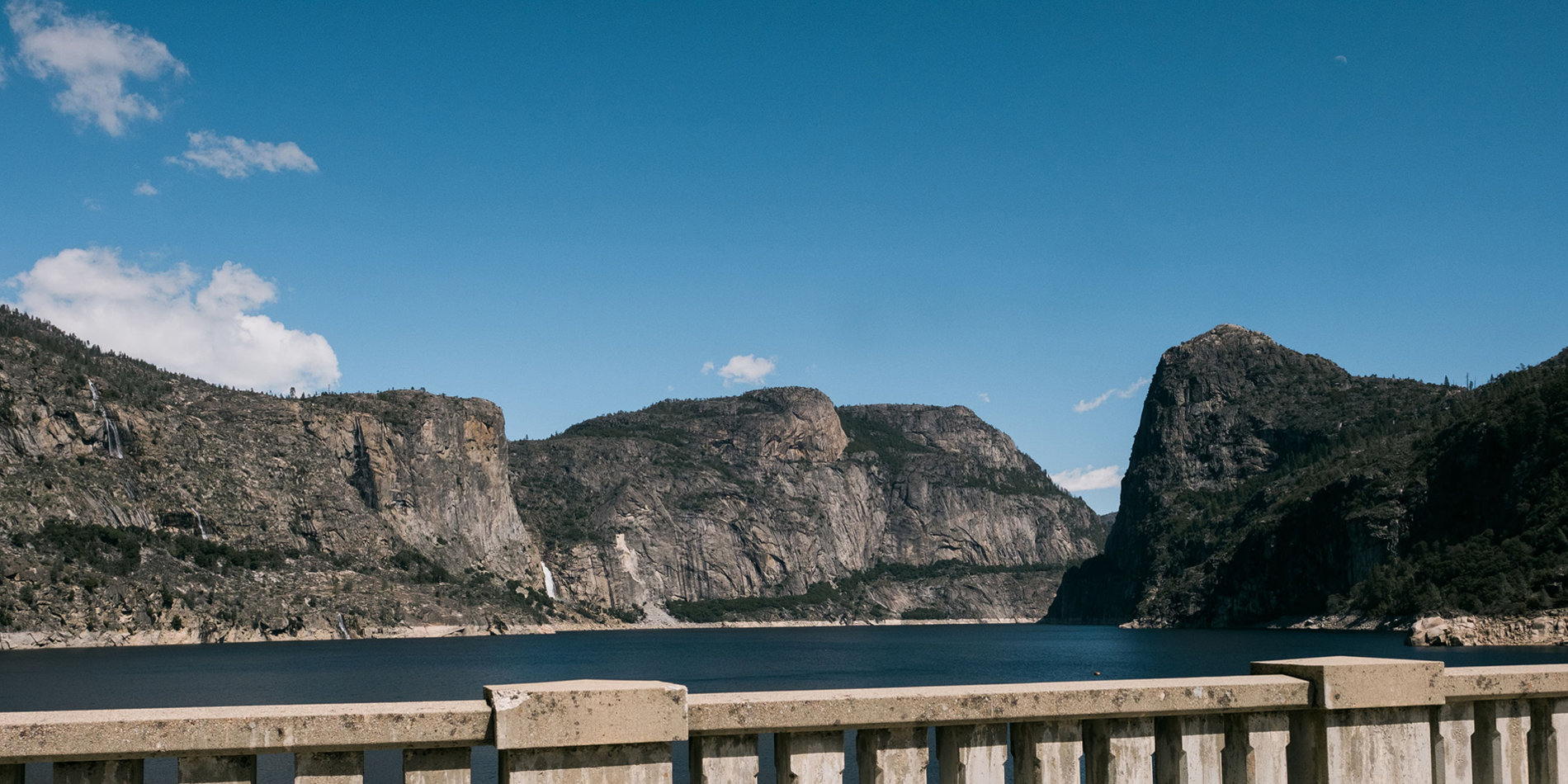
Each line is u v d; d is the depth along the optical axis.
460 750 8.71
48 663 184.00
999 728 9.79
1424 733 10.87
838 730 9.40
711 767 9.12
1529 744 11.40
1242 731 10.38
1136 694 9.98
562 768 8.70
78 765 8.08
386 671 169.12
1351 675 10.49
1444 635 150.38
